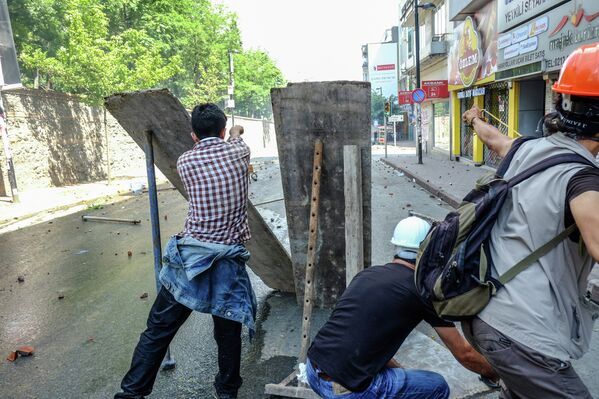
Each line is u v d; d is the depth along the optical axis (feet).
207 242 10.02
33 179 54.34
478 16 58.34
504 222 6.03
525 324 5.71
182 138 11.65
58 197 48.47
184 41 106.93
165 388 11.97
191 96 113.80
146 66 61.57
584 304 6.13
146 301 18.40
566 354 5.73
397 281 7.34
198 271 9.71
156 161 13.12
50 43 68.28
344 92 12.44
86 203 45.75
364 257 14.29
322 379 7.63
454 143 74.13
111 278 21.63
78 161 63.41
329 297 15.65
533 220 5.70
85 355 14.08
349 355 7.25
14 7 61.46
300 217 14.46
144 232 31.22
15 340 15.44
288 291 17.85
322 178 13.62
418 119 71.56
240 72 170.30
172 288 9.95
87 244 28.66
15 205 43.73
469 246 6.04
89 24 57.72
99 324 16.39
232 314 9.96
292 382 11.45
